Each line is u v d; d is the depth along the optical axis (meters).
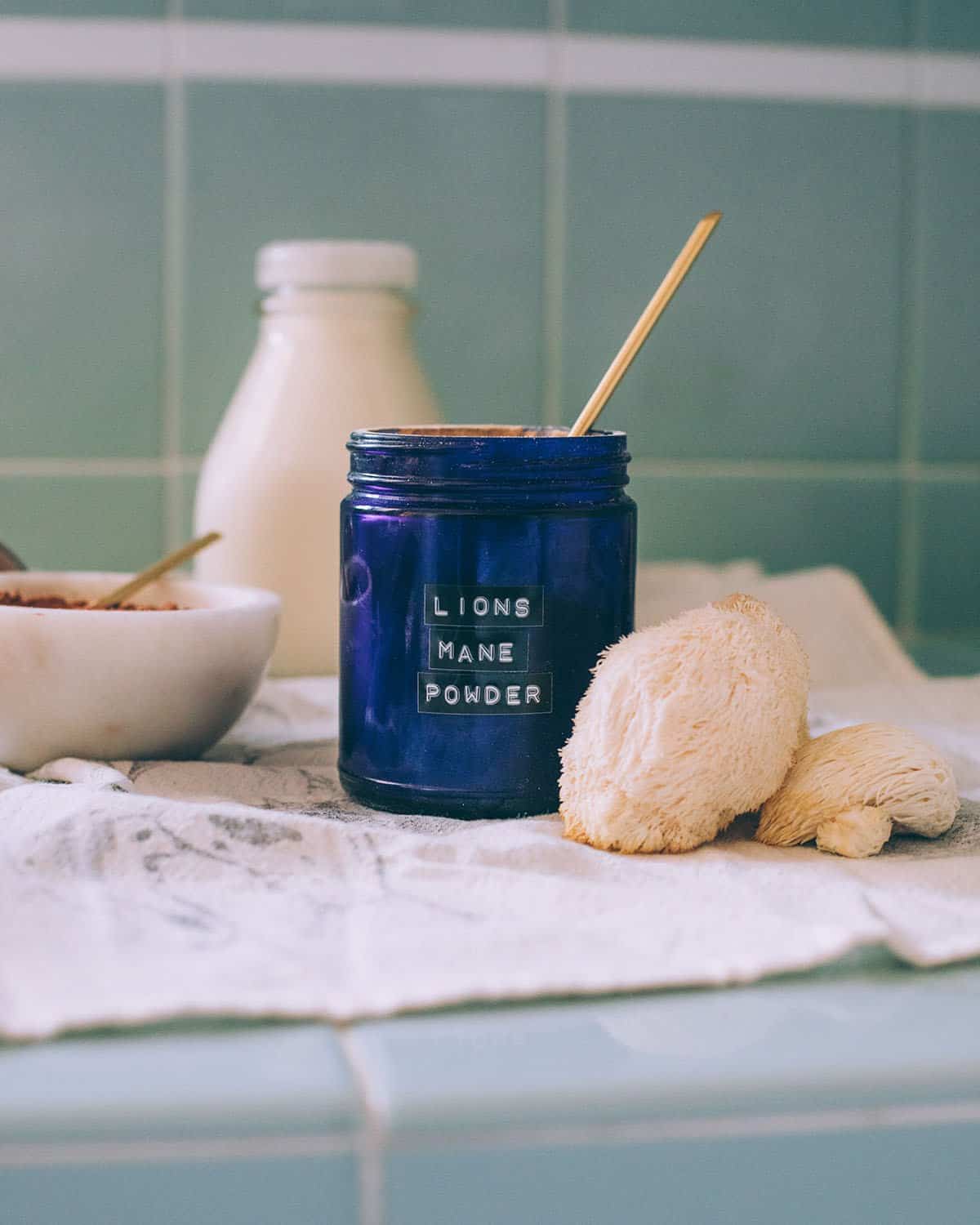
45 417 0.89
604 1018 0.32
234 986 0.32
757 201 0.92
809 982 0.35
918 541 0.96
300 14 0.88
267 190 0.89
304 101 0.88
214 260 0.89
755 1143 0.29
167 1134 0.28
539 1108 0.28
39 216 0.87
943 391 0.95
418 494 0.47
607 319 0.92
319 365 0.73
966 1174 0.30
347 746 0.50
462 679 0.47
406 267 0.74
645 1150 0.29
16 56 0.86
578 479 0.47
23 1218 0.27
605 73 0.90
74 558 0.90
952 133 0.94
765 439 0.94
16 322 0.88
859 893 0.40
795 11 0.92
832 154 0.93
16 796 0.45
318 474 0.72
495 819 0.47
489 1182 0.28
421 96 0.89
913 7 0.93
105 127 0.87
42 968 0.33
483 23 0.89
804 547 0.95
